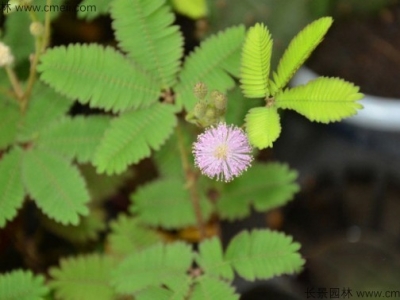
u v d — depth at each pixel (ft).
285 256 0.86
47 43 0.93
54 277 1.01
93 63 0.86
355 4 1.29
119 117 0.87
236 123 0.91
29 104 0.97
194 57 0.88
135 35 0.85
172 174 1.04
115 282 0.91
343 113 0.70
